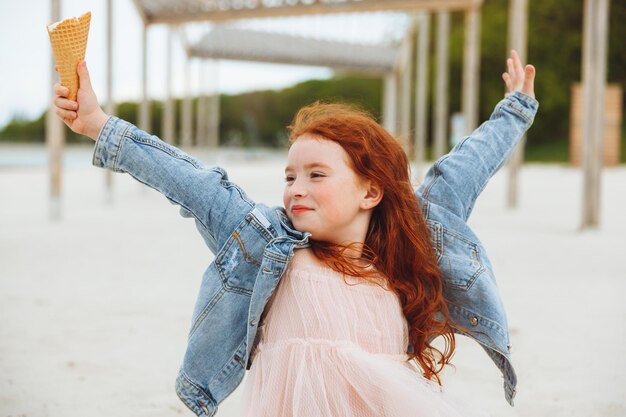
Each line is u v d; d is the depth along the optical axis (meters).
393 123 15.80
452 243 1.65
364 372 1.43
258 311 1.50
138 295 4.08
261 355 1.52
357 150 1.54
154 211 9.11
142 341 3.13
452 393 2.46
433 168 1.75
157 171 1.55
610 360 2.84
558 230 7.01
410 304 1.58
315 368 1.44
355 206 1.55
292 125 1.66
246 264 1.54
